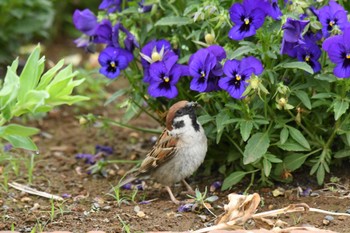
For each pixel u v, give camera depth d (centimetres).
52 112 1595
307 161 1116
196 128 1034
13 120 1540
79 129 1507
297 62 995
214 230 866
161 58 1066
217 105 1068
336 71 975
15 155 1323
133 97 1177
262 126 1082
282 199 1055
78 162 1310
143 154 1335
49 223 979
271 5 997
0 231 910
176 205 1058
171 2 1123
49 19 1730
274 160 1044
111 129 1488
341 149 1109
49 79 902
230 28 1064
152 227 955
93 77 1717
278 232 848
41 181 1201
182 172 1050
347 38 962
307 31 1038
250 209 902
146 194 1129
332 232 847
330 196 1048
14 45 1711
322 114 1076
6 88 874
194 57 1020
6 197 1112
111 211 1034
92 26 1162
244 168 1122
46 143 1427
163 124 1173
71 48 1938
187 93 1137
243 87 988
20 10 1678
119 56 1109
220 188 1126
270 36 1007
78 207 1053
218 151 1168
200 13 1015
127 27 1194
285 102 982
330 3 1030
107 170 1258
